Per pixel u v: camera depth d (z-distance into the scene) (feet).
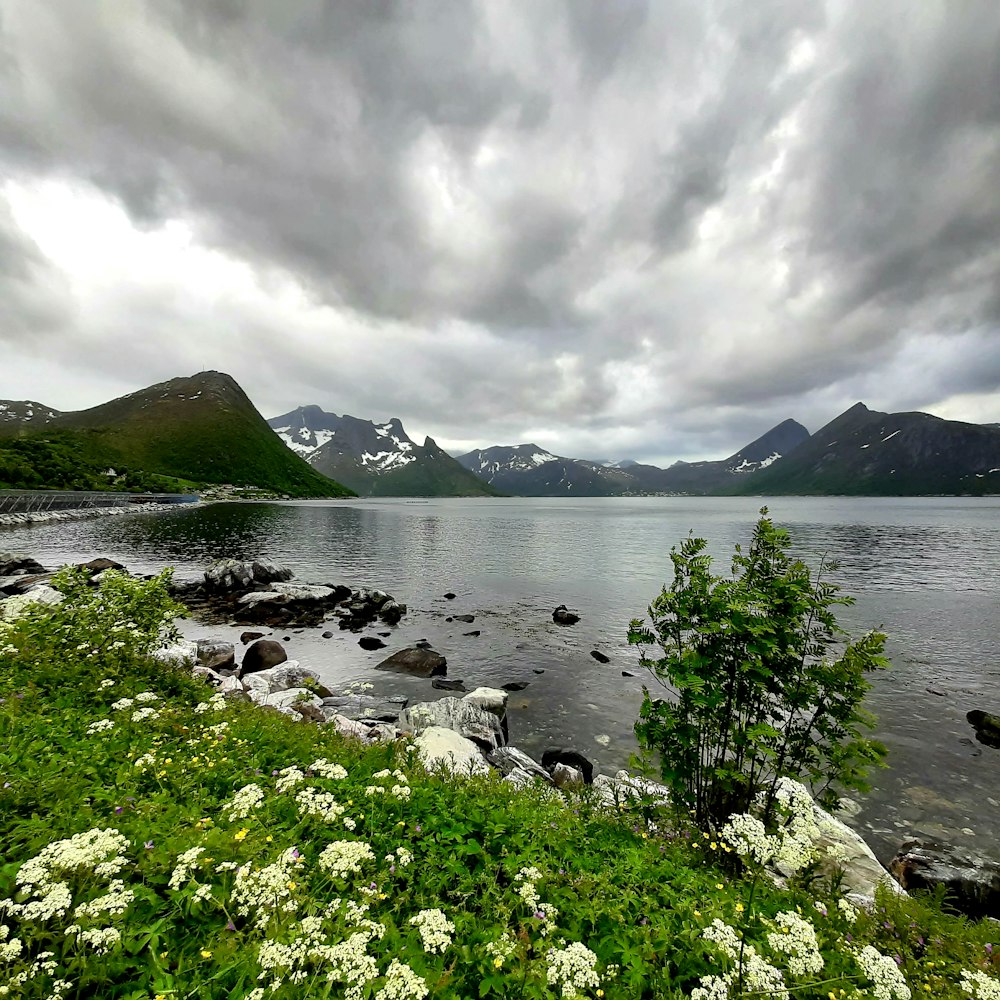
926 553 205.05
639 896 17.95
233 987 12.69
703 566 28.37
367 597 119.55
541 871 18.52
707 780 27.58
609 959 15.17
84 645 35.88
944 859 35.65
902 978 13.79
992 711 61.46
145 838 16.93
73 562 159.94
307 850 18.10
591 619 110.01
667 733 28.37
